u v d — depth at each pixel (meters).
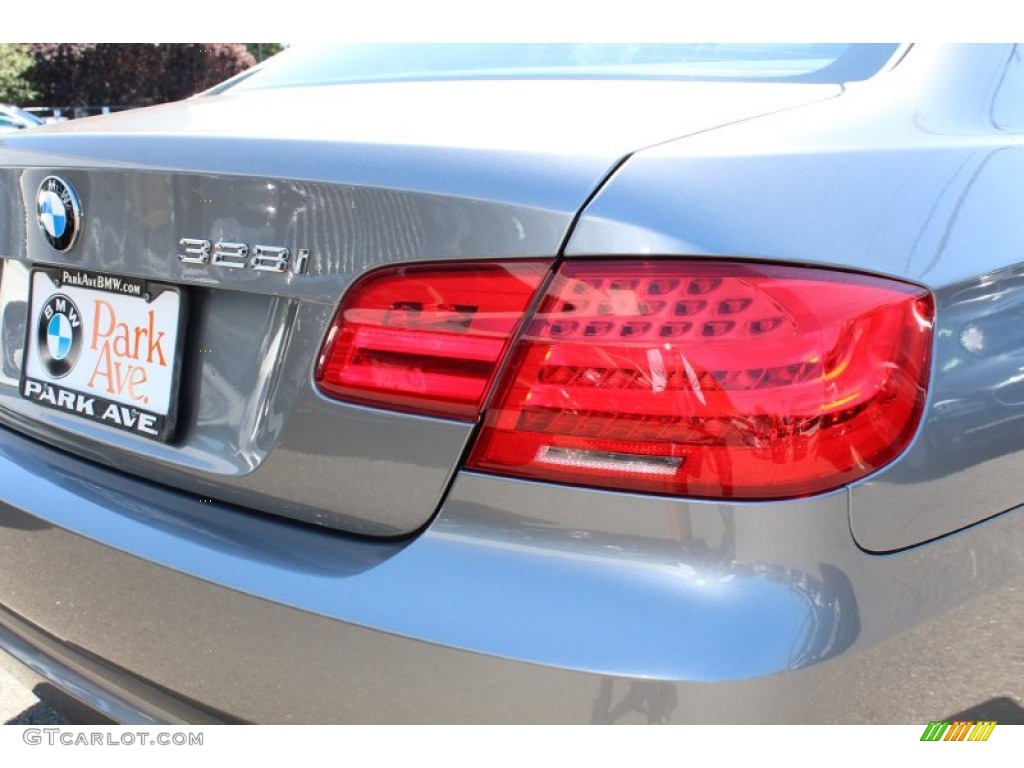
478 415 1.05
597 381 1.01
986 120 1.39
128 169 1.28
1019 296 1.23
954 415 1.11
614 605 0.98
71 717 1.48
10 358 1.63
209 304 1.28
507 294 1.02
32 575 1.42
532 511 1.03
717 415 0.99
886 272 1.04
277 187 1.14
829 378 1.00
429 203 1.04
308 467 1.16
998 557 1.20
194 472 1.29
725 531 0.99
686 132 1.13
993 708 1.24
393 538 1.11
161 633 1.24
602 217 1.00
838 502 1.01
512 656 0.99
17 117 16.08
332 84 1.76
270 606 1.12
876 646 1.04
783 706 0.98
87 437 1.44
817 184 1.07
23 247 1.48
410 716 1.05
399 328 1.08
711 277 0.99
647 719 0.96
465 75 1.65
